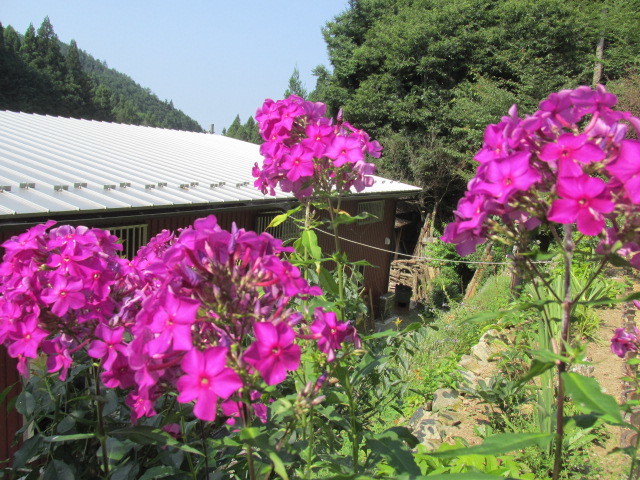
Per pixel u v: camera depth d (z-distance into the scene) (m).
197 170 9.32
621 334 2.37
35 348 1.70
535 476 2.99
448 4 18.97
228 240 1.29
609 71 15.16
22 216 4.87
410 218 20.55
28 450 2.07
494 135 1.33
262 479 1.45
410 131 19.19
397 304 14.43
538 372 1.23
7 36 58.62
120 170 7.94
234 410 1.38
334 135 2.31
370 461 1.93
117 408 2.25
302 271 2.77
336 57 21.94
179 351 1.23
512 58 17.06
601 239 1.26
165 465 1.96
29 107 49.06
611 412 1.07
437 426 3.94
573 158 1.19
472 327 6.07
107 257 1.81
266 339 1.17
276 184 2.49
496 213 1.34
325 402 1.93
